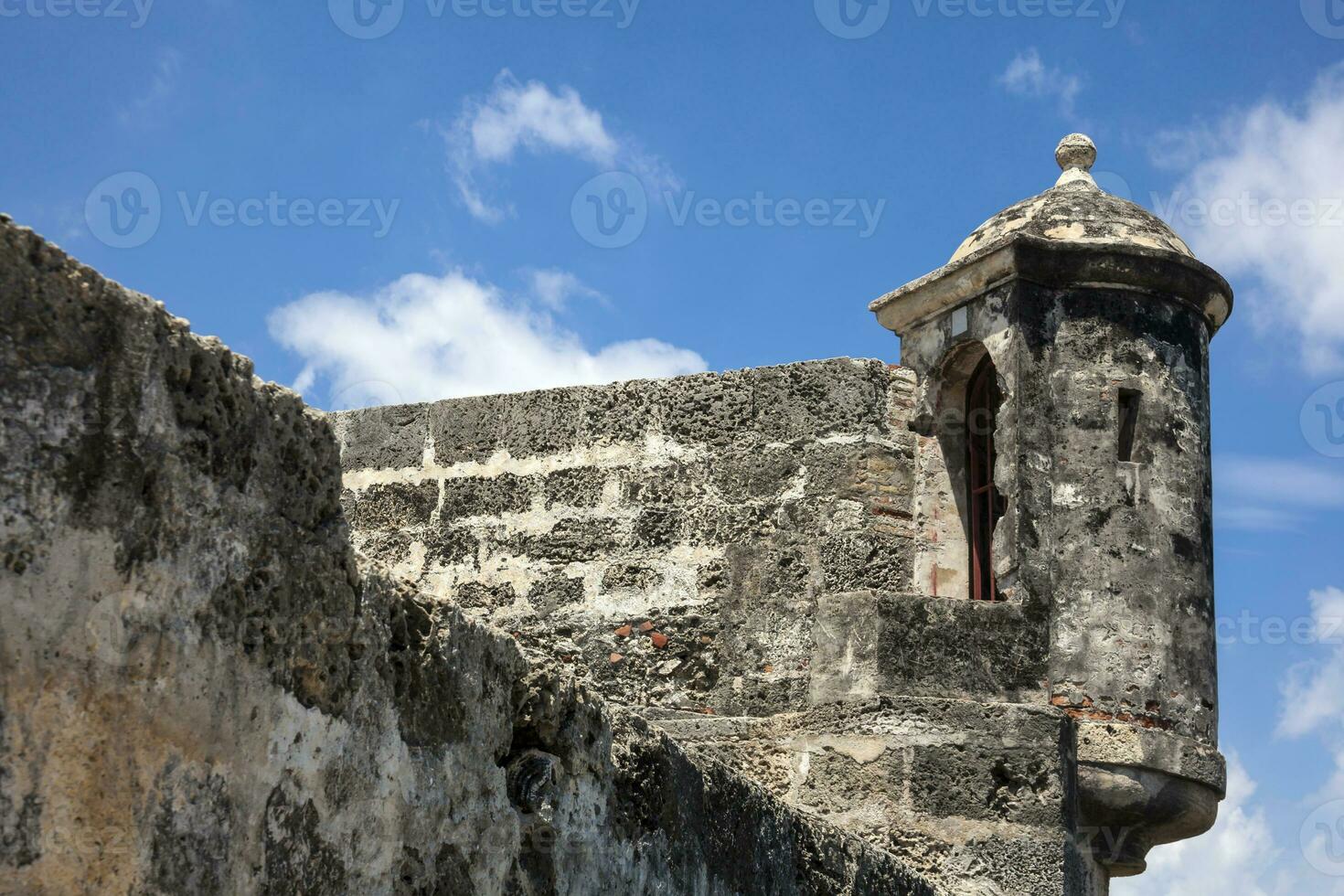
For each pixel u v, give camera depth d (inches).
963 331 551.8
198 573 221.6
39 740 199.6
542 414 573.6
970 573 544.1
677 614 544.4
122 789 208.8
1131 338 549.3
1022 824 501.7
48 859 199.6
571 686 303.7
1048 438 538.6
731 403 556.1
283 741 234.2
